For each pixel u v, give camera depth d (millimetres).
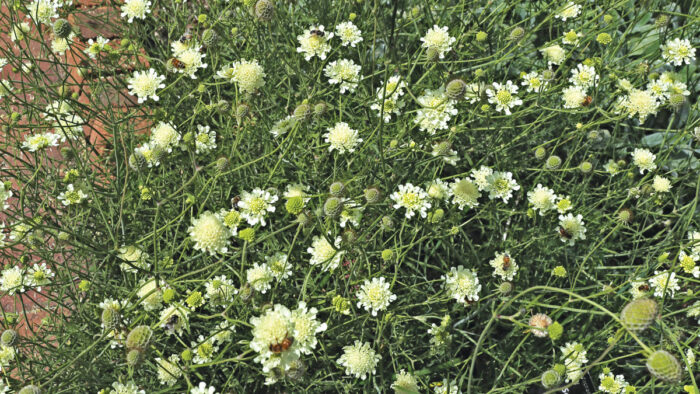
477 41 854
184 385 753
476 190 773
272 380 703
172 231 826
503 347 780
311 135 816
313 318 696
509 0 889
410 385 729
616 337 648
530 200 788
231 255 792
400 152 777
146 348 686
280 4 892
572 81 834
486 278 805
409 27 901
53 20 871
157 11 956
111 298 773
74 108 801
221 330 703
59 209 812
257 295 744
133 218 816
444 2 892
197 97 864
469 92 788
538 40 943
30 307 872
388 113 804
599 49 909
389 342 769
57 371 708
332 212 709
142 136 846
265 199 750
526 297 785
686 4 915
